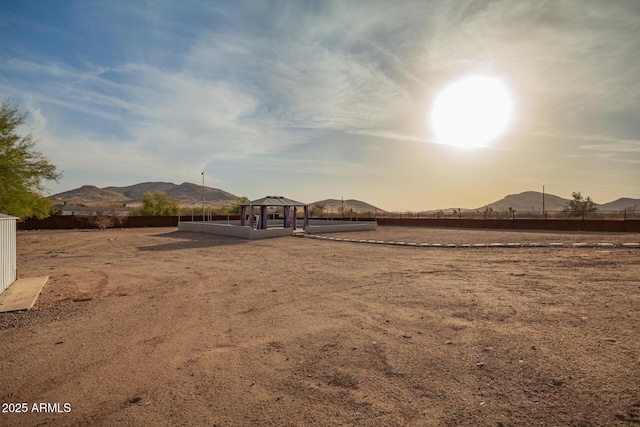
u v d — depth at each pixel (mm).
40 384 4031
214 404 3547
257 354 4812
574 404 3301
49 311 7059
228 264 13070
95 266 12719
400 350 4781
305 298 7902
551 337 4965
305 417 3281
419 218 39250
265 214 27094
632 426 2924
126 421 3275
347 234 26812
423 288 8523
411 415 3266
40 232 30203
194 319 6473
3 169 20672
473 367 4184
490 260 12555
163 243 20641
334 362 4477
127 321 6379
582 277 8758
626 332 4992
